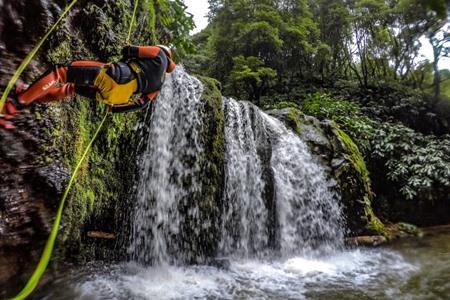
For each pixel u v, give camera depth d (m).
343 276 4.40
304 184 6.32
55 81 2.10
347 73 15.44
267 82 12.64
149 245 4.62
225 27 12.64
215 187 5.15
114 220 4.50
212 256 5.00
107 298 3.44
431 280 4.16
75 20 3.50
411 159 8.34
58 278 3.48
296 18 12.97
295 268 4.75
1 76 2.59
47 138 3.10
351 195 6.53
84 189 3.82
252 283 4.09
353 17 13.57
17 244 2.92
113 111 2.38
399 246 6.11
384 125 9.41
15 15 2.73
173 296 3.60
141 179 4.66
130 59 2.35
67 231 3.47
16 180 2.88
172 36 6.20
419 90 12.45
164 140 4.91
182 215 4.87
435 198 8.09
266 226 5.73
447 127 11.70
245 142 5.89
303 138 6.89
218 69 12.93
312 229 6.10
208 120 5.31
